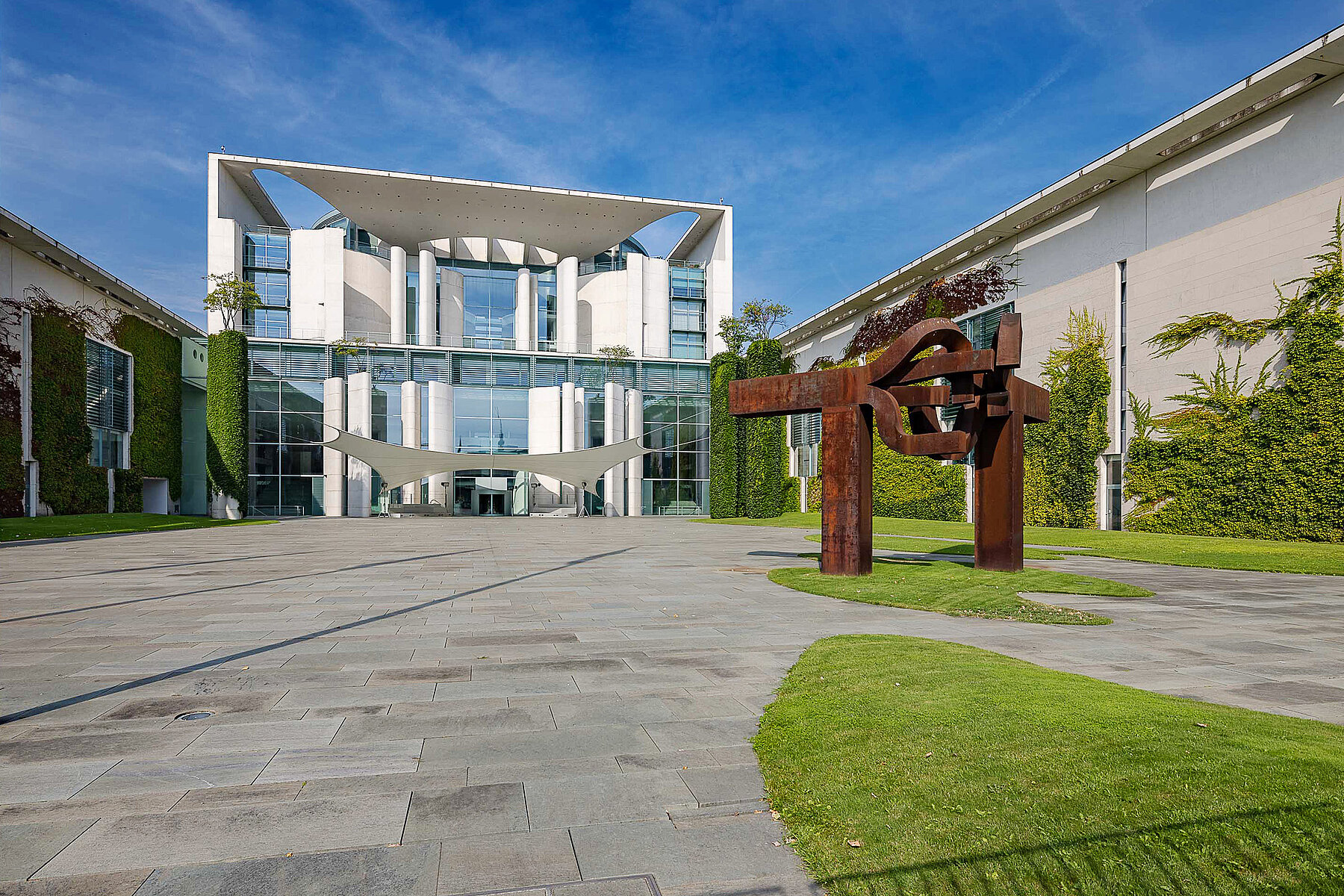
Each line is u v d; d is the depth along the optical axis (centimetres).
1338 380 1811
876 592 1017
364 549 1916
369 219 5128
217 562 1538
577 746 427
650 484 4641
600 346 5331
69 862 291
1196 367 2198
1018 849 277
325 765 396
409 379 4319
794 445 4500
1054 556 1703
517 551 1852
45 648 683
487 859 297
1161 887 248
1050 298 2812
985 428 1231
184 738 436
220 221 4494
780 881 281
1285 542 1852
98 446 3316
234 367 3700
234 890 271
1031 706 432
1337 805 285
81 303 3147
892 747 382
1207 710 434
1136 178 2458
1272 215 1988
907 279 3744
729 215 5378
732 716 482
